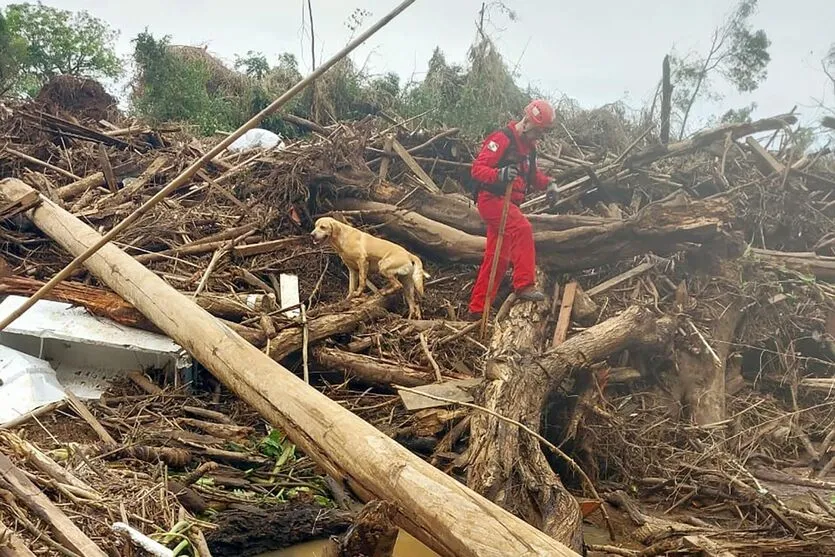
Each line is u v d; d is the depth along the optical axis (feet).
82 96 47.42
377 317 22.97
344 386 20.42
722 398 21.63
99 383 19.38
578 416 19.17
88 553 10.66
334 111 44.80
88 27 64.23
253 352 16.29
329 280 26.53
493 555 9.80
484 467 15.55
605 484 18.67
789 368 23.61
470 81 41.60
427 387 19.20
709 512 17.60
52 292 20.77
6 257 24.89
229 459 16.83
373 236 25.20
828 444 20.68
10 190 26.02
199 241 26.20
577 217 26.37
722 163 31.09
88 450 15.33
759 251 28.04
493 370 18.61
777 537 15.03
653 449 19.38
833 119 32.91
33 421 16.69
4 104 37.91
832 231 30.01
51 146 34.24
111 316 20.24
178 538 12.56
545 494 14.58
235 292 23.85
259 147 34.17
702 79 38.27
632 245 25.48
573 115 41.70
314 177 28.50
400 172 32.53
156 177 31.86
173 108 45.98
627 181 30.96
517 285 22.90
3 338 19.56
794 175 31.07
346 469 12.72
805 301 26.07
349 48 13.00
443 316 25.36
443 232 27.17
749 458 19.92
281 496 15.90
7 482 12.03
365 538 9.64
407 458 11.96
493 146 22.66
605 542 15.58
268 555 13.78
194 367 19.66
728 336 23.91
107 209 27.66
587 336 20.58
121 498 13.08
